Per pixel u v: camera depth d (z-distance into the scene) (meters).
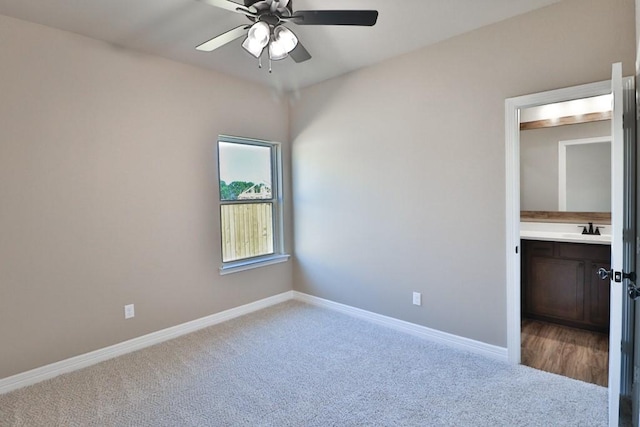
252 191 3.91
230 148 3.69
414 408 2.08
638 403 1.75
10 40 2.32
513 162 2.51
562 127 3.52
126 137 2.86
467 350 2.82
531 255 3.44
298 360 2.70
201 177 3.37
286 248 4.19
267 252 4.08
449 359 2.68
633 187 2.00
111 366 2.66
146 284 3.01
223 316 3.57
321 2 2.22
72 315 2.62
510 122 2.50
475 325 2.78
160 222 3.08
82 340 2.67
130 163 2.89
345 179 3.61
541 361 2.62
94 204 2.71
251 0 1.77
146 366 2.64
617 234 1.73
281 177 4.12
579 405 2.07
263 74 3.53
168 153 3.12
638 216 1.90
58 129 2.53
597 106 3.31
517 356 2.58
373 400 2.17
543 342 2.94
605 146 3.33
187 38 2.70
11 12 2.27
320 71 3.46
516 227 2.53
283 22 1.90
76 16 2.35
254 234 3.94
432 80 2.90
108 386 2.37
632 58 2.06
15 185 2.36
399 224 3.20
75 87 2.60
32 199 2.43
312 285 4.05
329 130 3.72
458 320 2.87
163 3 2.21
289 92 4.10
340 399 2.18
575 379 2.36
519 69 2.46
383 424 1.95
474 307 2.77
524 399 2.14
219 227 3.52
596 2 2.16
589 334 3.09
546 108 3.46
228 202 3.66
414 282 3.13
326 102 3.73
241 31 2.02
